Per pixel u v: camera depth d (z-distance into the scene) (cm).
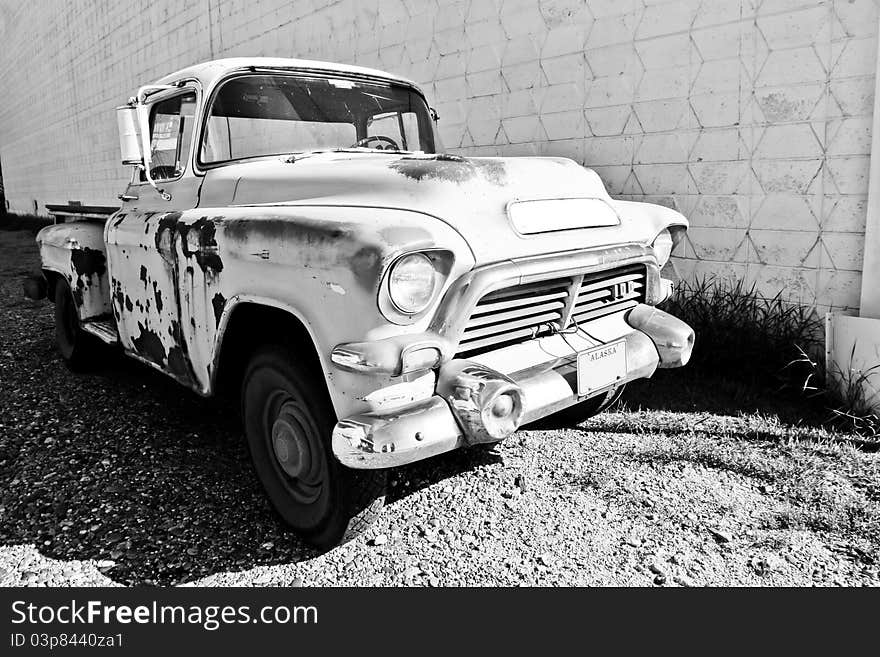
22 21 2241
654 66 480
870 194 377
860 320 369
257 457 289
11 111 2662
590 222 288
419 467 331
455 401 232
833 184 405
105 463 345
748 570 251
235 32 959
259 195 307
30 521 293
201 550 271
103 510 300
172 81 371
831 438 348
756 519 282
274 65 369
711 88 452
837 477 311
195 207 339
